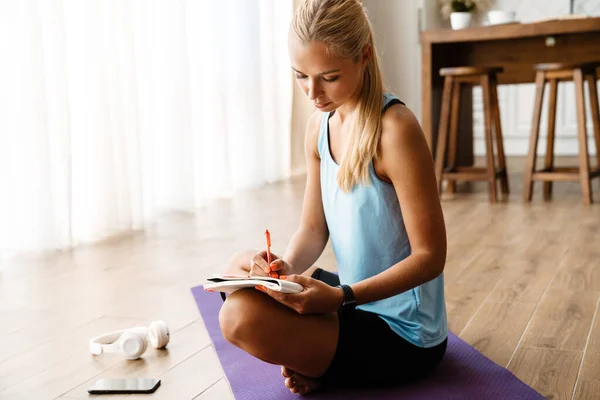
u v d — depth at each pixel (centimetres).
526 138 655
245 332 141
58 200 310
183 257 292
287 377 152
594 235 319
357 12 134
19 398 158
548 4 631
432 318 157
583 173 404
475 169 454
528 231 332
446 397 150
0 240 295
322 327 145
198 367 173
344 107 150
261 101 493
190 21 413
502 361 172
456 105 450
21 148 297
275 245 312
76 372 172
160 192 396
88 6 325
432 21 645
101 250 308
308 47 131
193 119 416
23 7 291
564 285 239
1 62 289
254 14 481
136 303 228
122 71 348
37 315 218
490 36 445
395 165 142
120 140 343
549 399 149
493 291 234
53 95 307
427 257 142
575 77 401
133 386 161
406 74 636
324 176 158
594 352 176
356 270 155
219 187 449
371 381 155
